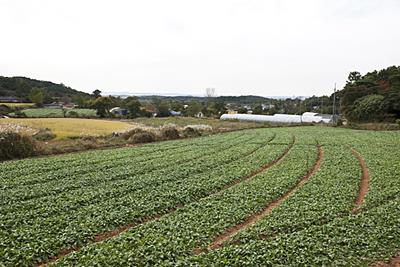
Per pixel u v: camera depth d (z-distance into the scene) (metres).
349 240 14.54
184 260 12.62
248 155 39.06
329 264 12.70
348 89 113.81
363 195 22.33
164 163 32.84
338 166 31.17
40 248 13.67
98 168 30.27
